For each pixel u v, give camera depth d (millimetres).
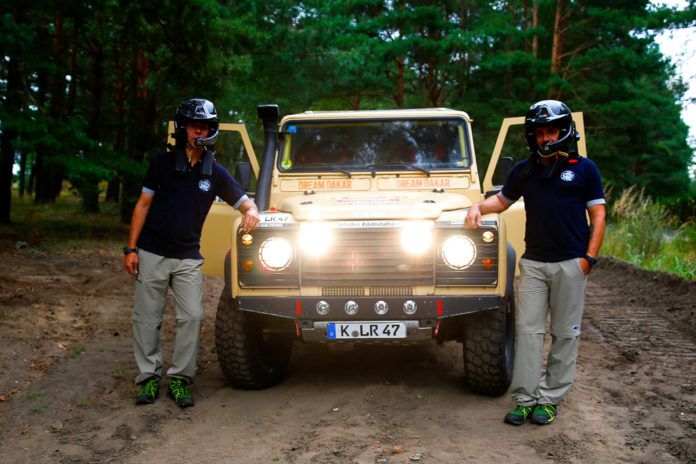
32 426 3822
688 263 10500
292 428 3822
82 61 22391
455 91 28734
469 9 26297
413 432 3717
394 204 4297
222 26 13812
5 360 4973
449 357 5430
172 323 6762
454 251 4035
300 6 17234
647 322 6891
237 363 4391
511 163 5074
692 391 4492
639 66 23453
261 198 4910
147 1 12633
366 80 22891
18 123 11758
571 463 3275
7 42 11445
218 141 16797
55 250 11586
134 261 4262
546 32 24609
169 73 14617
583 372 5043
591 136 26031
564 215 3754
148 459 3377
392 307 4027
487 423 3867
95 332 6176
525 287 3877
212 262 5004
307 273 4121
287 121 5312
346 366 5219
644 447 3486
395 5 26250
